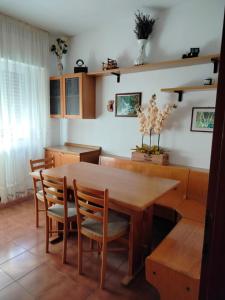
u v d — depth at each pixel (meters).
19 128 3.40
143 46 2.93
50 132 4.04
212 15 2.52
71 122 4.09
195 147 2.79
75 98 3.55
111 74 3.35
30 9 2.93
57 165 3.73
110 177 2.27
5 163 3.28
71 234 2.53
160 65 2.71
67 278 1.87
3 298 1.66
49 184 2.05
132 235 1.87
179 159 2.92
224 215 0.54
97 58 3.59
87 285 1.80
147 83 3.08
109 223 1.90
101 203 1.67
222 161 0.53
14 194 3.43
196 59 2.41
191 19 2.65
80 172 2.44
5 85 3.14
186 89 2.56
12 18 3.15
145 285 1.83
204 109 2.66
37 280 1.84
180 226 1.90
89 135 3.86
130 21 3.15
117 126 3.48
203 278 0.63
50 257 2.14
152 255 1.49
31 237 2.47
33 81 3.54
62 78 3.64
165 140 3.01
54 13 3.04
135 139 3.31
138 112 3.06
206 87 2.43
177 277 1.35
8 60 3.15
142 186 2.01
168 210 2.69
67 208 2.08
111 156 3.48
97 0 2.69
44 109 3.80
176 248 1.57
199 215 2.13
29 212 3.10
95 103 3.70
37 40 3.52
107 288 1.78
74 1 2.72
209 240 0.59
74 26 3.46
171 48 2.83
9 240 2.41
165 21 2.84
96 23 3.36
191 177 2.53
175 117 2.88
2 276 1.88
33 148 3.67
